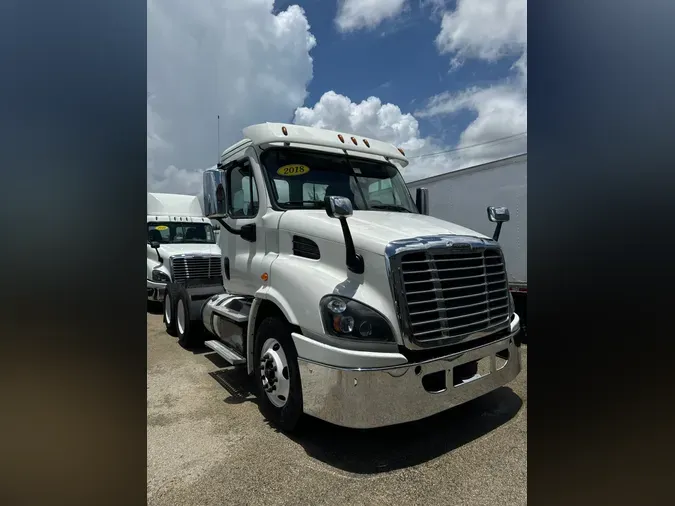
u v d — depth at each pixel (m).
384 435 3.12
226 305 4.69
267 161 3.86
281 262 3.39
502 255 3.43
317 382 2.76
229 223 4.46
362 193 4.12
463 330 2.95
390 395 2.61
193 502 2.37
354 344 2.68
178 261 8.71
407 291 2.74
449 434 3.11
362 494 2.43
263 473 2.65
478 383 3.00
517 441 2.98
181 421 3.42
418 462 2.75
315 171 4.00
